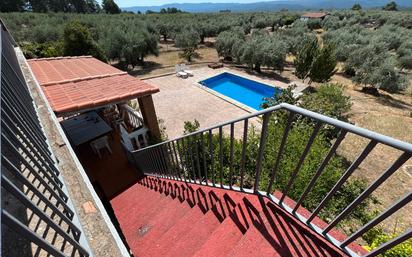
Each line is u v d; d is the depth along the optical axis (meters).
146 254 2.34
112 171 5.88
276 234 1.73
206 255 1.82
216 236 1.93
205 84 14.80
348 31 23.19
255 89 14.99
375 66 13.16
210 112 10.38
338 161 3.87
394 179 6.00
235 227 1.96
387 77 12.15
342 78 15.43
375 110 10.44
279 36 20.41
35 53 15.19
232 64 19.12
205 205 2.68
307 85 13.64
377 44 16.62
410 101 11.92
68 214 1.37
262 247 1.67
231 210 2.31
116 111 8.05
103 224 1.29
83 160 6.29
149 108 5.57
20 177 0.94
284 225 1.79
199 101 11.51
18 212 1.46
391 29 25.27
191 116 10.06
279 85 13.85
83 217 1.33
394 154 7.14
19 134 1.34
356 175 6.29
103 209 1.38
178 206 3.08
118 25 22.44
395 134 8.53
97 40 19.33
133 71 17.39
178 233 2.45
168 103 11.38
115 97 4.79
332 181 3.55
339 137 1.10
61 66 7.20
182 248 2.13
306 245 1.61
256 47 16.41
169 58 21.56
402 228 4.51
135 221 3.53
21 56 6.46
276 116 5.38
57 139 2.18
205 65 18.88
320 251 1.55
